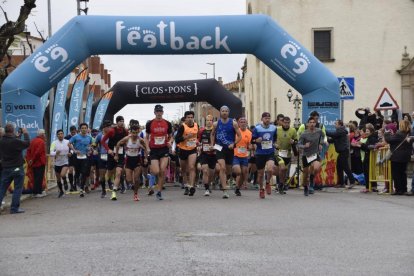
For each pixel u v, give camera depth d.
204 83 29.44
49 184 23.53
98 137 19.39
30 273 6.85
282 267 6.87
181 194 17.53
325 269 6.76
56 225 11.00
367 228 9.76
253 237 8.92
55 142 18.06
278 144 16.81
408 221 10.56
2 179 13.48
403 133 15.77
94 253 7.88
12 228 10.85
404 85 42.22
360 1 42.31
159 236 9.15
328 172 18.75
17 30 22.27
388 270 6.70
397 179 15.98
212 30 19.14
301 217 11.26
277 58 19.45
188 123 16.33
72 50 18.78
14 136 13.50
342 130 18.25
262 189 15.42
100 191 20.50
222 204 13.78
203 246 8.20
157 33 18.98
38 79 18.42
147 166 21.03
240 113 29.45
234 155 16.00
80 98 26.58
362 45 42.47
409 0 42.31
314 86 19.36
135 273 6.68
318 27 42.50
